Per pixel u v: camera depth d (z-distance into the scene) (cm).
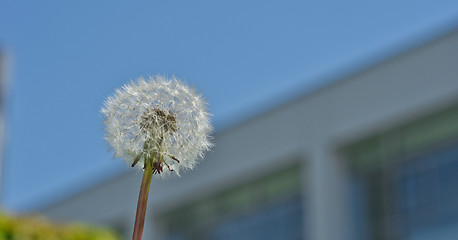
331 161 2727
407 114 2528
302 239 2791
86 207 3469
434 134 2466
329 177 2709
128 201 3284
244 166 3002
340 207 2691
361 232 2627
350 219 2670
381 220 2567
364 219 2628
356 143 2705
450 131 2412
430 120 2494
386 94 2584
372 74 2639
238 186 3066
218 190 3114
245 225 3027
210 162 3125
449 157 2408
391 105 2561
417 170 2506
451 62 2394
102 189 3422
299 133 2838
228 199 3102
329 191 2703
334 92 2741
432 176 2455
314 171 2755
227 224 3092
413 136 2536
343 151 2725
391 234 2516
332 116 2736
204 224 3166
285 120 2889
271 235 2922
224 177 3062
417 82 2508
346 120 2691
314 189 2742
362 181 2662
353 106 2681
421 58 2503
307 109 2825
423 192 2464
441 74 2436
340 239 2647
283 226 2886
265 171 2955
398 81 2558
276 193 2930
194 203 3212
